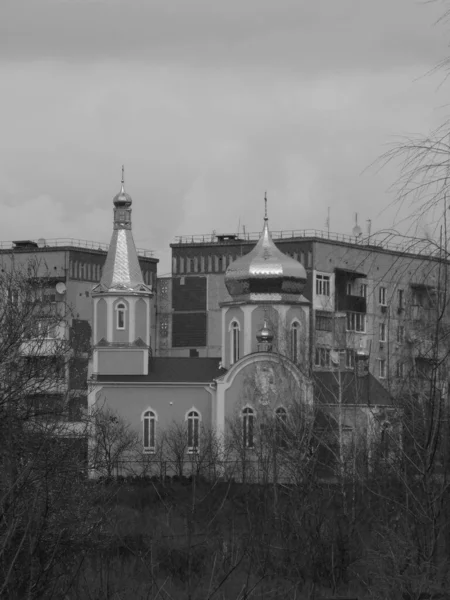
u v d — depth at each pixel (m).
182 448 120.31
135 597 50.25
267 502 69.69
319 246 179.25
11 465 37.88
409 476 35.69
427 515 34.16
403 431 35.12
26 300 56.84
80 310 189.12
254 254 142.62
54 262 188.50
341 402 101.38
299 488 69.69
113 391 139.75
